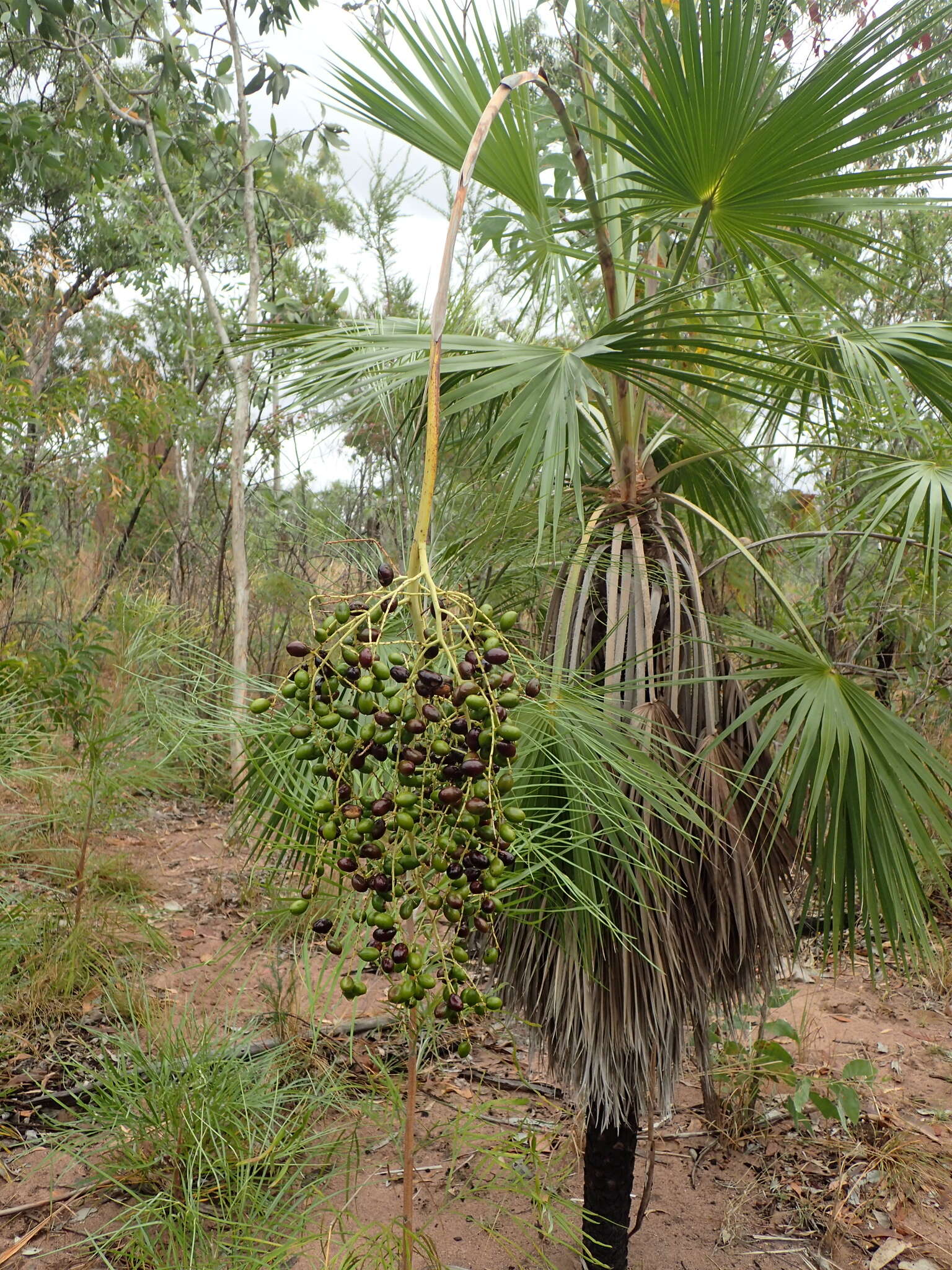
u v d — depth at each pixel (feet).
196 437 23.94
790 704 6.14
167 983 11.28
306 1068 8.96
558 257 6.97
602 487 7.46
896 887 6.09
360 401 5.84
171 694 5.73
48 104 24.32
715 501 9.00
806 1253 8.06
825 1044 11.57
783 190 5.81
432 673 3.66
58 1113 9.28
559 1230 7.97
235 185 22.61
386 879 3.83
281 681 5.50
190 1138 7.55
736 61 5.17
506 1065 10.55
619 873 5.98
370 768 4.19
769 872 6.61
